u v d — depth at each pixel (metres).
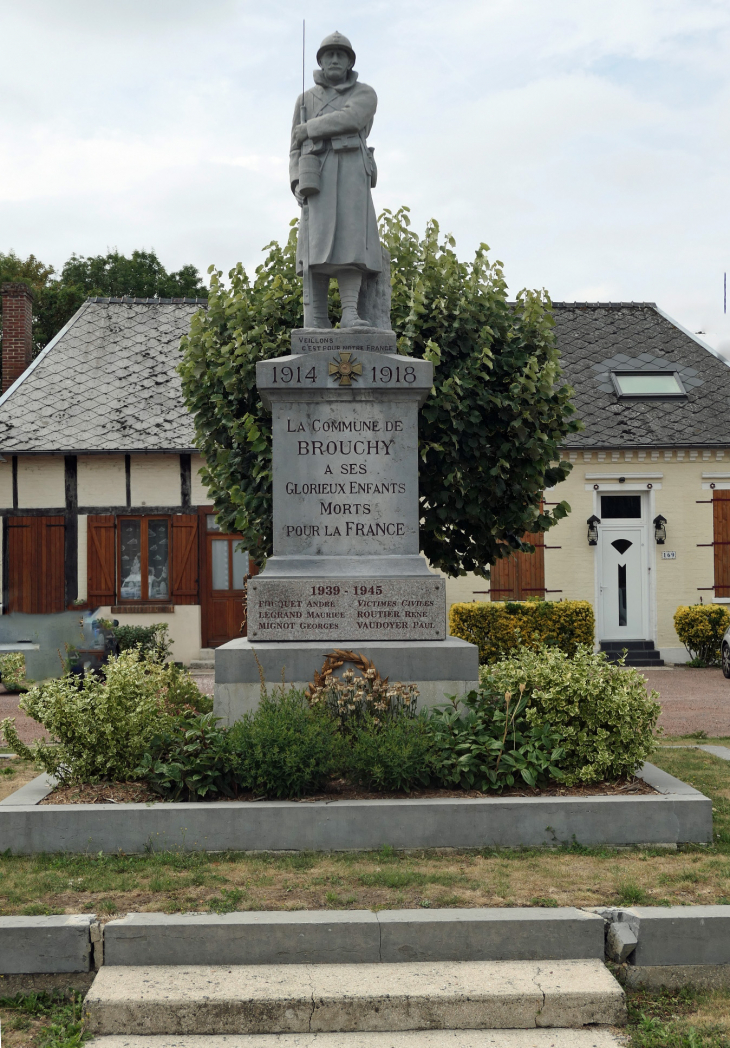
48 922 4.60
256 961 4.57
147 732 6.47
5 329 23.56
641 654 20.12
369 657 7.07
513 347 10.28
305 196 8.08
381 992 4.25
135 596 19.97
